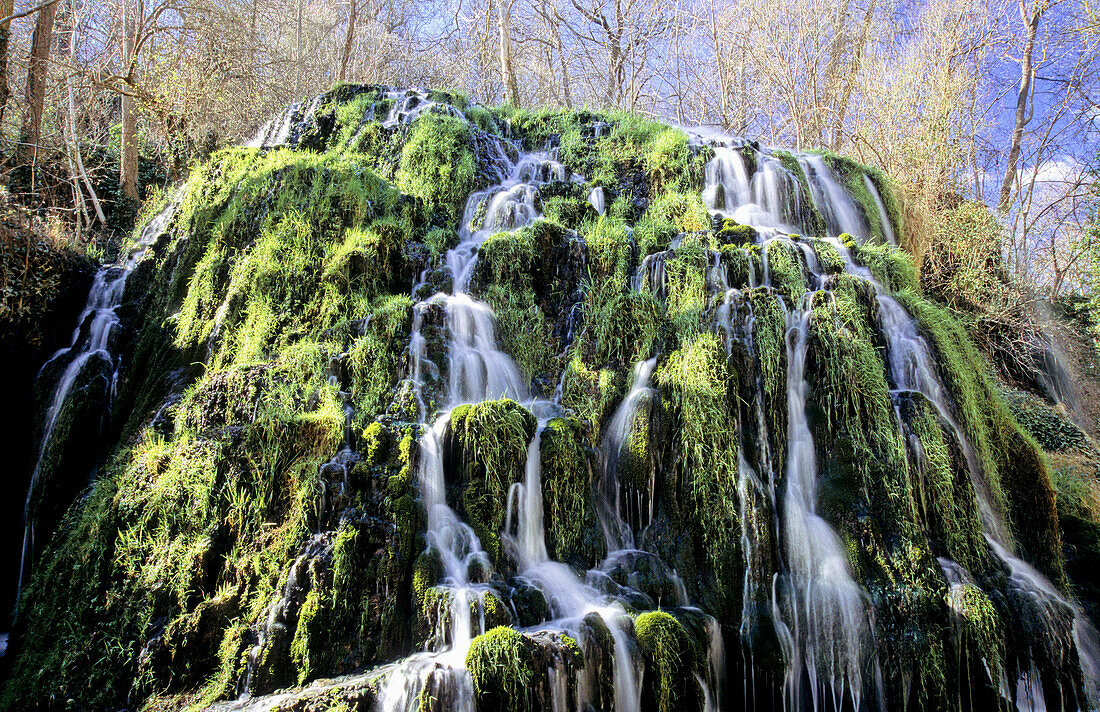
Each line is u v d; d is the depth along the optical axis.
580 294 7.75
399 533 5.28
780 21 17.41
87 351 8.06
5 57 11.91
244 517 5.46
